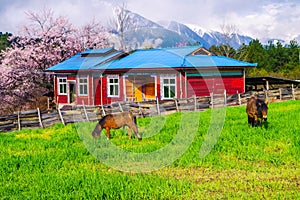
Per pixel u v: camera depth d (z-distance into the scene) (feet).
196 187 27.81
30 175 32.50
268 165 33.78
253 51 243.19
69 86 108.27
